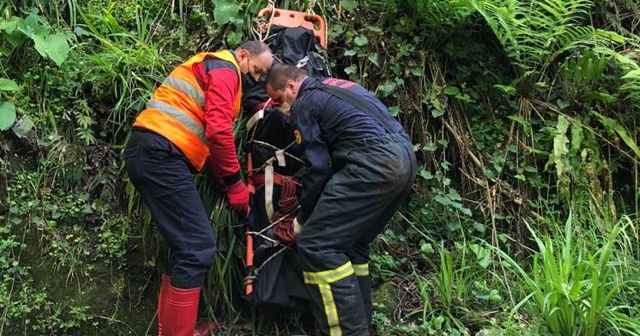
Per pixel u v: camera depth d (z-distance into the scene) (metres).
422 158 3.52
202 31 3.42
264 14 3.32
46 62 3.11
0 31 3.01
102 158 3.10
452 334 2.92
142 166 2.59
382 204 2.63
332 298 2.62
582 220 3.50
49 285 2.90
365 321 2.66
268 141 2.96
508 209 3.54
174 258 2.70
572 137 3.55
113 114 3.13
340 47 3.52
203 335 2.92
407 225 3.47
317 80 2.75
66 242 2.96
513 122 3.63
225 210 3.01
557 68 3.74
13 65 3.09
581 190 3.55
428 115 3.57
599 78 3.62
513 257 3.46
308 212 2.72
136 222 3.06
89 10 3.31
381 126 2.64
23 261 2.89
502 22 3.31
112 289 2.98
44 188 2.98
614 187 3.74
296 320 3.00
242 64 2.86
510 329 2.84
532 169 3.54
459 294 3.09
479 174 3.54
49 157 3.00
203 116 2.66
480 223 3.49
